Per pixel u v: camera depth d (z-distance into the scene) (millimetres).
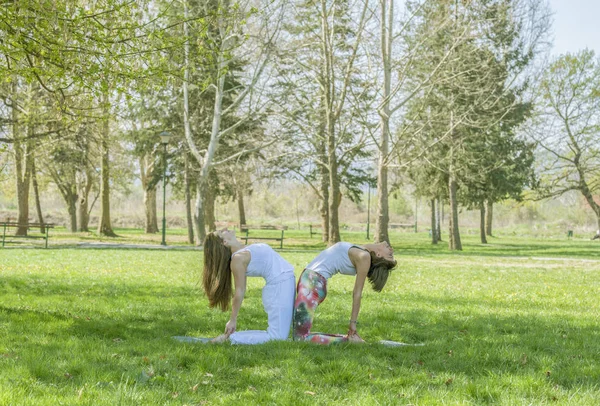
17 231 39312
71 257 21469
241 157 39781
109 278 14422
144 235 48219
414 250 36312
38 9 8227
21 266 17219
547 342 7172
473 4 31984
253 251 6711
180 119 39219
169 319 8570
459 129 38531
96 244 32062
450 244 39969
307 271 6785
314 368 5469
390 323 8688
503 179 43594
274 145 37906
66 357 5707
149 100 37656
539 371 5488
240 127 38969
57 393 4555
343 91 34406
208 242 6812
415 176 45219
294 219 92562
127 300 10523
